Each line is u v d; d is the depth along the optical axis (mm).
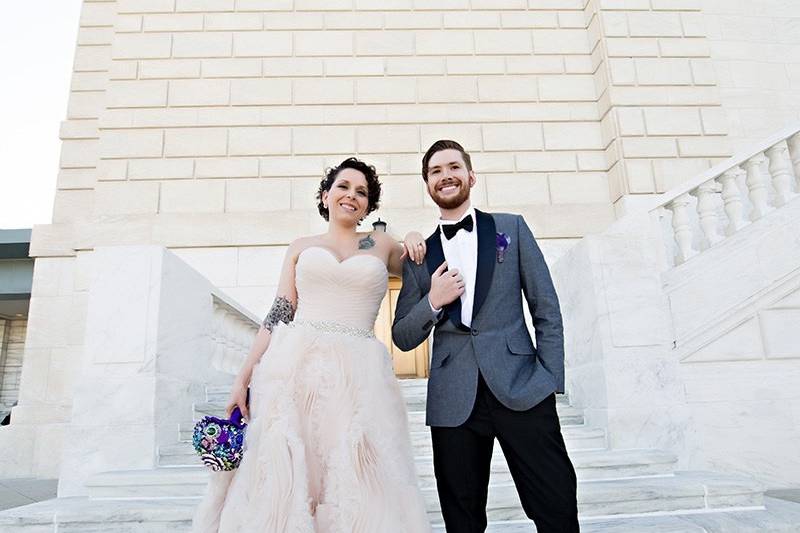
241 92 8406
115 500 3576
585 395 4926
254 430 2113
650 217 5484
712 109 8297
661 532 2992
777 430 4871
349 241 2605
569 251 5359
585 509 3387
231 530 1970
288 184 8109
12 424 7270
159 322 4383
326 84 8547
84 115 8680
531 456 2062
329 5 8883
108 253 4465
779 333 5094
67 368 7453
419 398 5230
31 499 5016
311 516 1936
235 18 8719
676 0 8773
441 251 2439
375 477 2035
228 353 6238
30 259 11070
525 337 2248
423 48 8789
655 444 4391
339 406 2135
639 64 8414
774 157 5750
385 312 8586
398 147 8352
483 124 8523
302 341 2246
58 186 8312
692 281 5180
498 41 8883
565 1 9148
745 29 9172
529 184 8281
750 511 3387
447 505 2111
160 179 8008
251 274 7688
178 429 4594
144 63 8438
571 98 8672
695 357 5004
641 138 8109
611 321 4656
